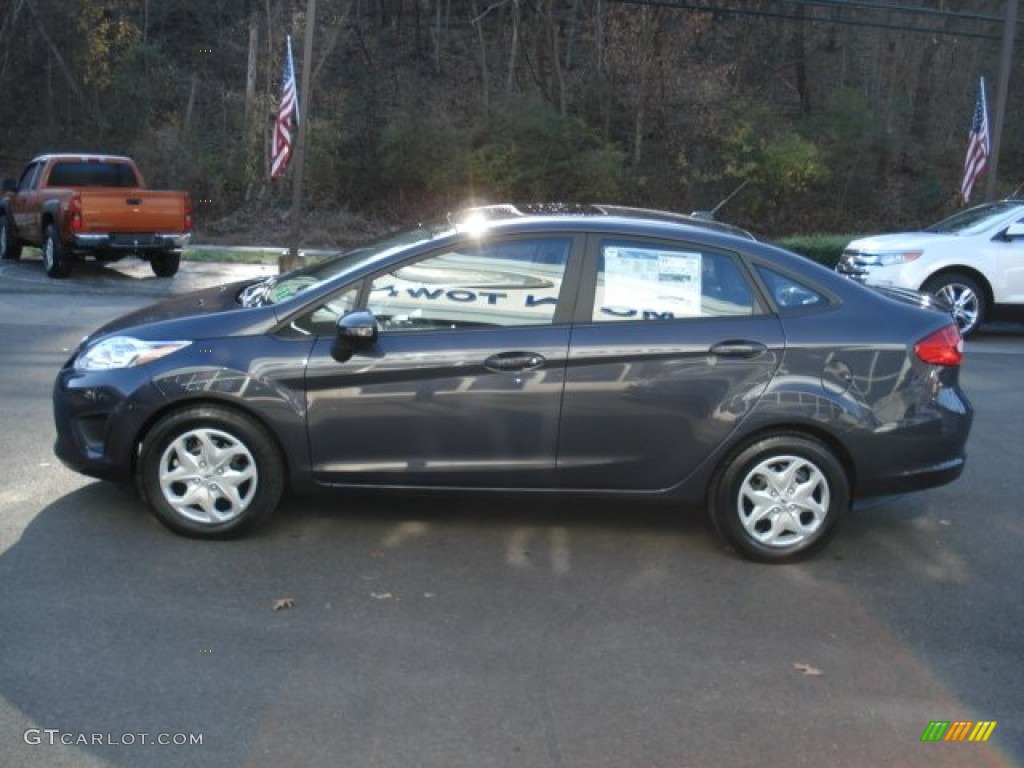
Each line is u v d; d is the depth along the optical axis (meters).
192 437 5.18
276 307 5.24
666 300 5.25
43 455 6.59
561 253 5.25
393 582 4.86
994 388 10.04
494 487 5.26
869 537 5.73
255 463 5.19
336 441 5.17
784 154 32.28
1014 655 4.32
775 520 5.24
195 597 4.60
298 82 32.53
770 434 5.22
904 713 3.82
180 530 5.24
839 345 5.22
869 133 34.41
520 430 5.18
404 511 5.82
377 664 4.06
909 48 36.34
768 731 3.66
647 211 6.01
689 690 3.94
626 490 5.29
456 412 5.15
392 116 32.19
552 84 34.66
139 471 5.22
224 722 3.60
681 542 5.52
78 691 3.77
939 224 14.09
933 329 5.36
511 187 32.00
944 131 36.84
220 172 31.41
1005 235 12.77
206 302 5.67
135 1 35.34
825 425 5.17
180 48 37.19
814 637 4.43
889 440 5.23
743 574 5.12
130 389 5.13
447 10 38.59
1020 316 12.88
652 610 4.66
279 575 4.88
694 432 5.19
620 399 5.16
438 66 36.72
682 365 5.16
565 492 5.28
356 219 30.81
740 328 5.21
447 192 32.12
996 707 3.89
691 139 33.59
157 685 3.84
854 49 37.84
